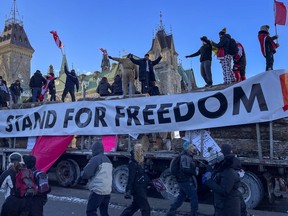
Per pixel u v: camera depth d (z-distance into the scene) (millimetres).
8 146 13938
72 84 15148
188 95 9391
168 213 7152
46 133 11977
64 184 11719
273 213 7910
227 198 4996
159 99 9867
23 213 4863
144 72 12906
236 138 8750
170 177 9352
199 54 11078
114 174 10367
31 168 5219
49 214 7844
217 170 5168
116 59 13344
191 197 6992
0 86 16078
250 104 8398
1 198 9508
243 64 11078
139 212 8102
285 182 8797
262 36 9969
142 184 6500
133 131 10125
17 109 13109
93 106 11117
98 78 60281
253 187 8039
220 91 8867
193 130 9242
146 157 9695
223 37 10445
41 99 15719
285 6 10273
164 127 9609
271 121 8156
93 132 10930
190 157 7082
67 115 11656
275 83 8148
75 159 12219
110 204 8898
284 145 8148
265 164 7949
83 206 8672
